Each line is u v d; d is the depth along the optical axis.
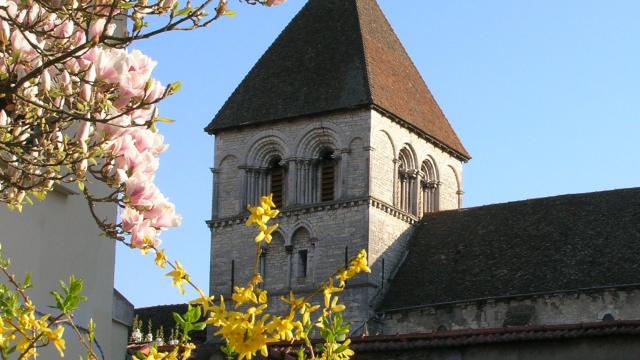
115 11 12.12
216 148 85.12
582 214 75.88
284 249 80.81
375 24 86.25
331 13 86.19
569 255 72.75
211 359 28.72
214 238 83.31
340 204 79.12
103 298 20.97
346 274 12.26
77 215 20.48
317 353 14.54
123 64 11.58
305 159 81.69
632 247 71.38
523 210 78.69
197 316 12.43
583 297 69.31
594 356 26.44
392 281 78.19
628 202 75.44
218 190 84.25
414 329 74.38
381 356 28.50
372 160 79.25
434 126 85.69
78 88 12.22
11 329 12.32
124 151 11.64
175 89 11.80
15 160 12.41
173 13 11.98
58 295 12.12
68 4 11.90
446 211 82.19
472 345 27.66
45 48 12.55
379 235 78.69
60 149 12.00
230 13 12.16
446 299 74.06
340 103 80.12
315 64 83.56
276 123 83.19
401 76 85.06
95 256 20.83
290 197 81.38
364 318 75.62
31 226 19.59
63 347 12.10
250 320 11.34
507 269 73.88
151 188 11.49
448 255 78.06
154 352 12.49
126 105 11.76
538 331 27.06
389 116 80.81
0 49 11.98
